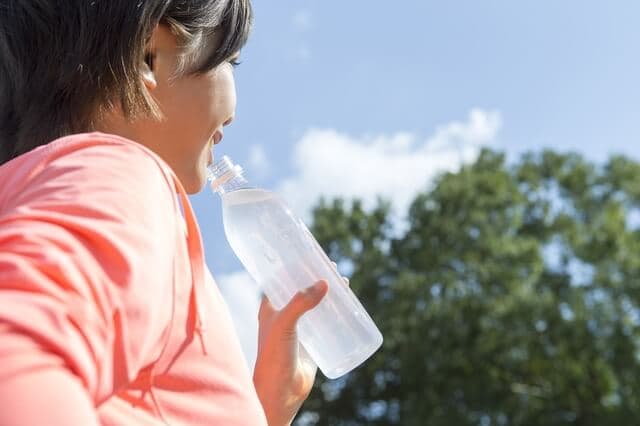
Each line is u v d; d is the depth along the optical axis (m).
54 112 1.05
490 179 24.86
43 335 0.67
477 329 22.64
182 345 0.87
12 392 0.64
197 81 1.11
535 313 22.25
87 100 1.04
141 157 0.87
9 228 0.73
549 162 25.84
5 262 0.69
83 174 0.80
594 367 22.19
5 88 1.08
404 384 23.41
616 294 22.69
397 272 24.41
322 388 24.48
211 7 1.10
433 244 24.22
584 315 22.25
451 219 24.38
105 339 0.72
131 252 0.76
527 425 21.86
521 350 22.52
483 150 26.27
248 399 0.91
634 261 22.91
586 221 25.05
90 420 0.67
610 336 22.00
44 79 1.05
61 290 0.69
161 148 1.09
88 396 0.69
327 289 1.22
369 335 1.50
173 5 1.07
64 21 1.05
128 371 0.74
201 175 1.14
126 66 1.04
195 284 0.89
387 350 23.53
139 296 0.75
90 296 0.71
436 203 24.78
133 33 1.04
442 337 22.44
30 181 0.83
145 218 0.80
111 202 0.78
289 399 1.29
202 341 0.89
